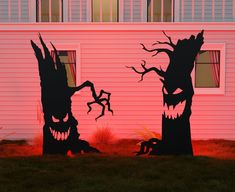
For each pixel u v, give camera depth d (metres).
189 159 6.99
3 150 8.09
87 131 9.45
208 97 9.41
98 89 9.44
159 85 9.38
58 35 9.39
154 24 9.27
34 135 9.48
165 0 13.23
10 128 9.48
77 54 9.41
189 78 7.29
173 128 7.38
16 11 12.92
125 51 9.38
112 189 5.01
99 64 9.41
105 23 9.29
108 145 8.71
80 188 5.07
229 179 5.61
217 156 7.42
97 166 6.44
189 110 7.36
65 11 12.69
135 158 7.15
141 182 5.41
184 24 9.26
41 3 13.24
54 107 7.43
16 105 9.46
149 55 9.37
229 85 9.45
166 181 5.48
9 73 9.44
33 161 6.85
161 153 7.39
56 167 6.38
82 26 9.32
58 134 7.49
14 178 5.67
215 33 9.34
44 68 7.36
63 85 7.39
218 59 9.55
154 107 9.41
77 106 9.42
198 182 5.41
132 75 9.41
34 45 7.30
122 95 9.42
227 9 12.98
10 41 9.38
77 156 7.30
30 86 9.45
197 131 9.44
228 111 9.44
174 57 7.29
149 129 9.41
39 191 4.98
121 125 9.43
